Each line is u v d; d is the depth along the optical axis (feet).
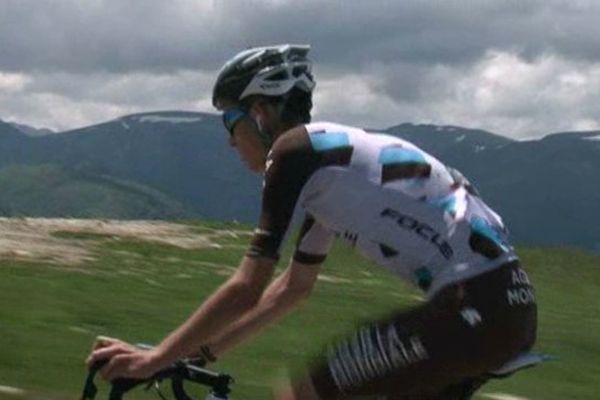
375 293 80.33
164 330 52.54
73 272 74.28
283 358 44.27
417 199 14.90
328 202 14.89
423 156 15.29
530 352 14.96
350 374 14.49
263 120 15.29
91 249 90.79
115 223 111.14
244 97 15.28
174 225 114.42
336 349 14.71
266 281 14.67
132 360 14.34
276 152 14.83
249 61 15.17
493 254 14.88
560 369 50.80
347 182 14.79
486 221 15.16
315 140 14.80
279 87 15.11
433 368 14.37
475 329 14.40
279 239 14.73
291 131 14.89
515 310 14.66
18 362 38.99
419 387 14.48
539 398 41.88
